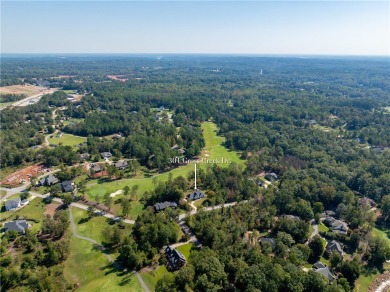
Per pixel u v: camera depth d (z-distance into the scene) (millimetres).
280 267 103438
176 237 127562
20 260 117375
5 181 185625
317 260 123812
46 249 123625
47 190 174000
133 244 121062
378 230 148375
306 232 132125
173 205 153375
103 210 154250
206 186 178125
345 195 161250
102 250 124562
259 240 129125
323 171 193125
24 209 154750
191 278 100250
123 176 196625
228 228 131500
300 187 167125
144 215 137750
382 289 114125
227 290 101812
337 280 110875
